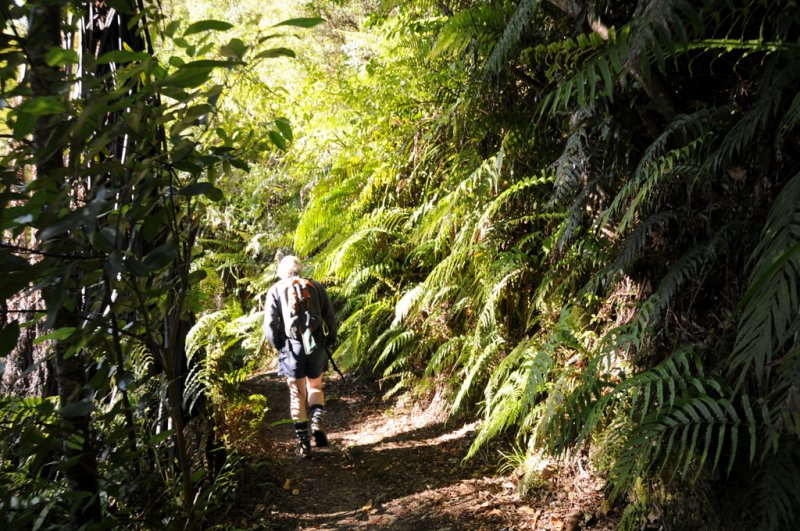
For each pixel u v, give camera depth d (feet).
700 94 9.15
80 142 4.51
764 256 6.15
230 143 5.96
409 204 18.72
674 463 8.23
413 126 16.40
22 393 9.73
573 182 10.59
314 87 18.21
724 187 8.49
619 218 10.47
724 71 8.92
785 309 5.75
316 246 20.12
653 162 8.30
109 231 4.49
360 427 16.97
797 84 7.32
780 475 6.84
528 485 10.68
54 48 4.14
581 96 7.37
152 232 5.26
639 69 8.00
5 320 5.41
